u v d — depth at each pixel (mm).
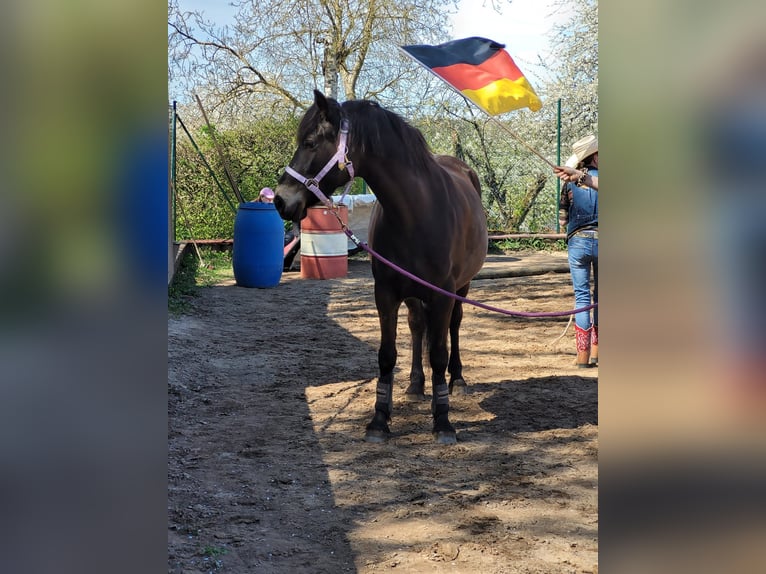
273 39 14141
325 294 8906
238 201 12531
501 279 10328
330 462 3557
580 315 5504
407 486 3252
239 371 5336
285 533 2773
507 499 3104
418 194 3719
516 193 14648
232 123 14453
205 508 2979
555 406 4523
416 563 2533
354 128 3582
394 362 3979
